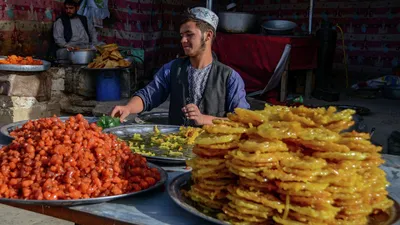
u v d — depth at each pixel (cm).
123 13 862
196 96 284
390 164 206
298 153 135
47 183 148
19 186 151
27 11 703
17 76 559
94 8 788
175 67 293
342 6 993
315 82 826
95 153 166
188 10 276
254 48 706
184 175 170
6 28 668
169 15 962
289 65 724
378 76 977
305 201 124
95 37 779
